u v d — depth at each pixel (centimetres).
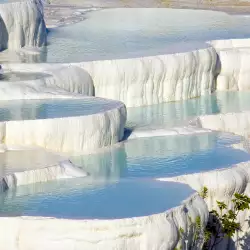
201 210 4762
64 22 8156
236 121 6366
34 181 4897
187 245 4612
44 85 5953
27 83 5881
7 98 5759
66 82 6100
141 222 4366
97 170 5166
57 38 7431
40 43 7038
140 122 6147
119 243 4316
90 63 6331
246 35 7675
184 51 6750
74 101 5762
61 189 4822
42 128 5259
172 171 5209
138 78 6450
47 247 4303
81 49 6944
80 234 4291
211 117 6312
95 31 7775
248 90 7131
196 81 6831
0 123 5228
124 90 6431
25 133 5259
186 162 5378
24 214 4431
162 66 6544
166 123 6138
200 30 7869
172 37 7506
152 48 6944
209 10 8906
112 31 7775
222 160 5450
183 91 6725
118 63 6378
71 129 5322
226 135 5947
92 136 5409
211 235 5025
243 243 5388
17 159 5088
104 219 4325
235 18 8538
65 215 4416
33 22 6894
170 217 4491
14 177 4834
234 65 7100
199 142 5781
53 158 5138
